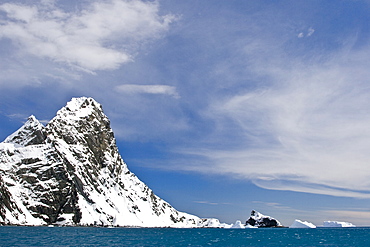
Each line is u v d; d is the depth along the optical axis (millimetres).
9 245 147000
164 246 167125
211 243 187625
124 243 176875
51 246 148000
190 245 175000
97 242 175375
